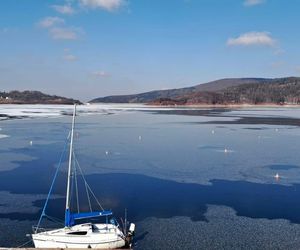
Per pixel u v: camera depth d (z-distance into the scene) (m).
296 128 101.50
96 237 26.34
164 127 102.94
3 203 35.41
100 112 185.12
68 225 28.08
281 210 34.44
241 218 32.41
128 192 39.25
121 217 32.41
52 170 48.16
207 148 66.06
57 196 37.69
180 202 36.34
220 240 28.00
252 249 26.62
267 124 114.69
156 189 40.38
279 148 66.44
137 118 140.25
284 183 42.97
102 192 39.19
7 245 26.66
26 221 31.12
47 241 26.09
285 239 28.31
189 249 26.48
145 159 55.66
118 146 67.56
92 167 50.19
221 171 48.41
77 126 103.56
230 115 167.12
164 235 28.83
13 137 77.75
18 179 43.81
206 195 38.50
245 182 43.31
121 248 26.66
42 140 73.75
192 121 126.38
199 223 31.22
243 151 63.12
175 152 61.81
